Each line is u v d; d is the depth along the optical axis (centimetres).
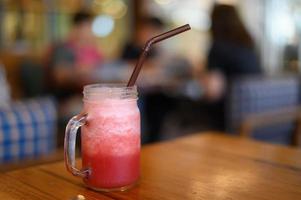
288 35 502
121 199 77
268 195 80
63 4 475
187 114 319
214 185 86
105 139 79
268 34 514
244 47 272
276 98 257
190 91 335
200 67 437
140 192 81
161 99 374
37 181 89
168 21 543
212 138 133
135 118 82
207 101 286
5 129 153
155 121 378
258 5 513
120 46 527
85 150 81
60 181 88
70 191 82
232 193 81
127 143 81
